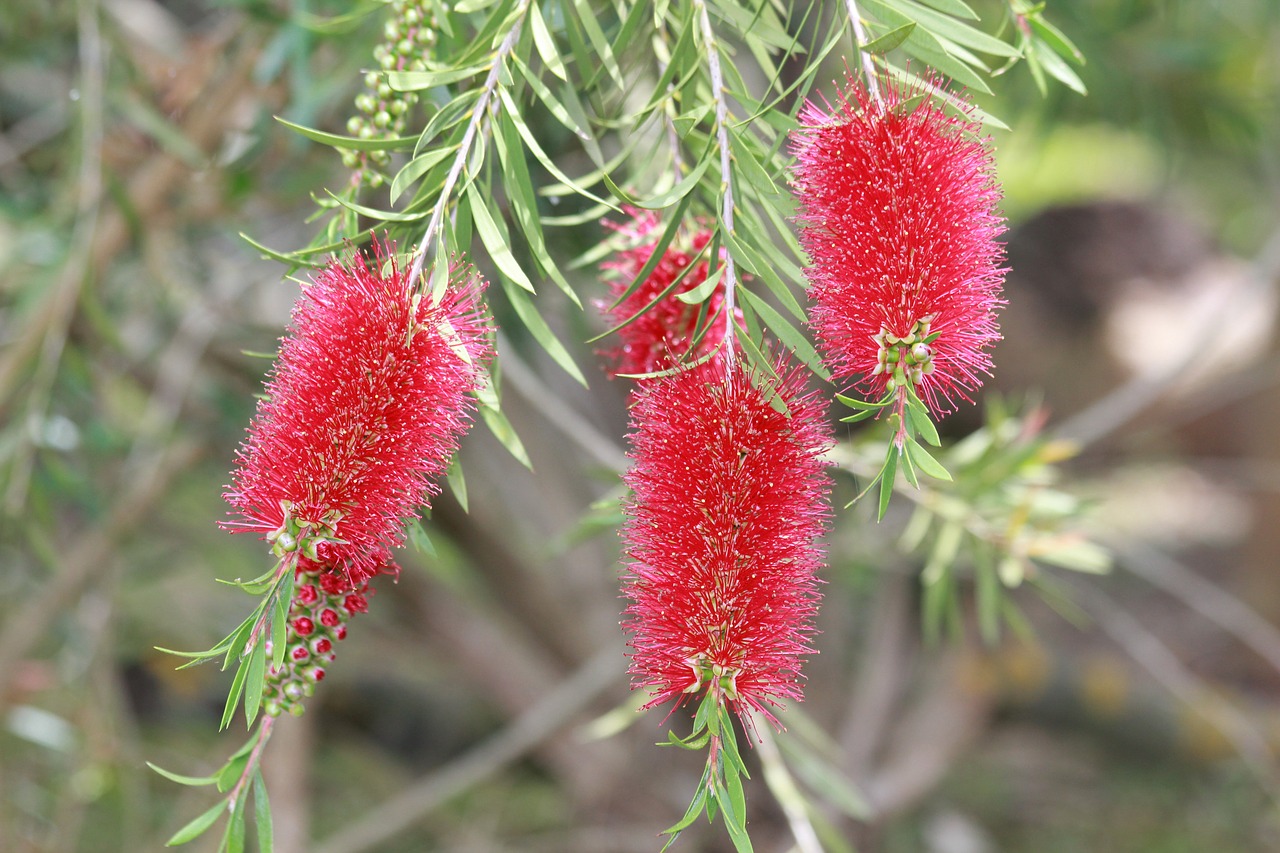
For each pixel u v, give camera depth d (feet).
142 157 4.40
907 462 2.40
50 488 4.79
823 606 7.43
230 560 6.55
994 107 5.20
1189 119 5.64
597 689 6.21
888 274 2.40
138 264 5.06
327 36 3.30
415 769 8.87
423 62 2.59
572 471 7.11
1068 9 4.76
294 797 6.31
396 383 2.42
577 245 4.11
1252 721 8.11
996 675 7.87
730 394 2.46
